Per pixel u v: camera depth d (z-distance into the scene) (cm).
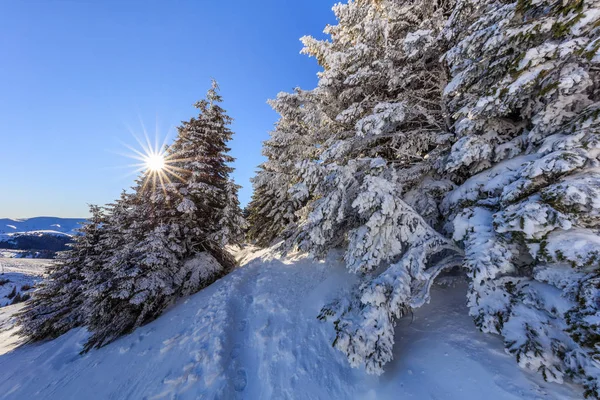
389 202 472
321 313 561
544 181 339
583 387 273
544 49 357
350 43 891
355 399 432
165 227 1069
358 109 692
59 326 1359
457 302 540
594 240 276
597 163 304
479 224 397
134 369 683
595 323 248
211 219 1305
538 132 415
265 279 938
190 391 533
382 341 404
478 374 361
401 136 696
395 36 738
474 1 497
